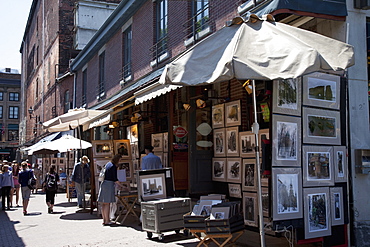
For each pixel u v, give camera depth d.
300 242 6.14
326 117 6.59
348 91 7.15
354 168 7.09
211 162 9.87
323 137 6.52
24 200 13.23
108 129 17.64
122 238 8.45
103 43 20.11
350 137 7.09
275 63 5.24
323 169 6.46
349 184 7.03
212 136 10.11
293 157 6.16
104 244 7.92
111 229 9.61
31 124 43.50
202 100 9.70
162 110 14.09
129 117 14.24
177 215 8.25
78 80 25.62
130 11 15.97
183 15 11.98
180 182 10.74
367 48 7.48
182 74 5.88
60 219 11.72
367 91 7.34
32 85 43.88
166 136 11.20
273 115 6.00
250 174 8.05
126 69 17.33
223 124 9.21
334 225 6.50
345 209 6.66
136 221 10.68
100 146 12.43
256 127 5.77
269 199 6.02
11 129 67.19
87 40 28.28
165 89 8.44
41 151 20.34
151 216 8.16
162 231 8.02
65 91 28.98
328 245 6.47
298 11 6.70
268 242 7.33
